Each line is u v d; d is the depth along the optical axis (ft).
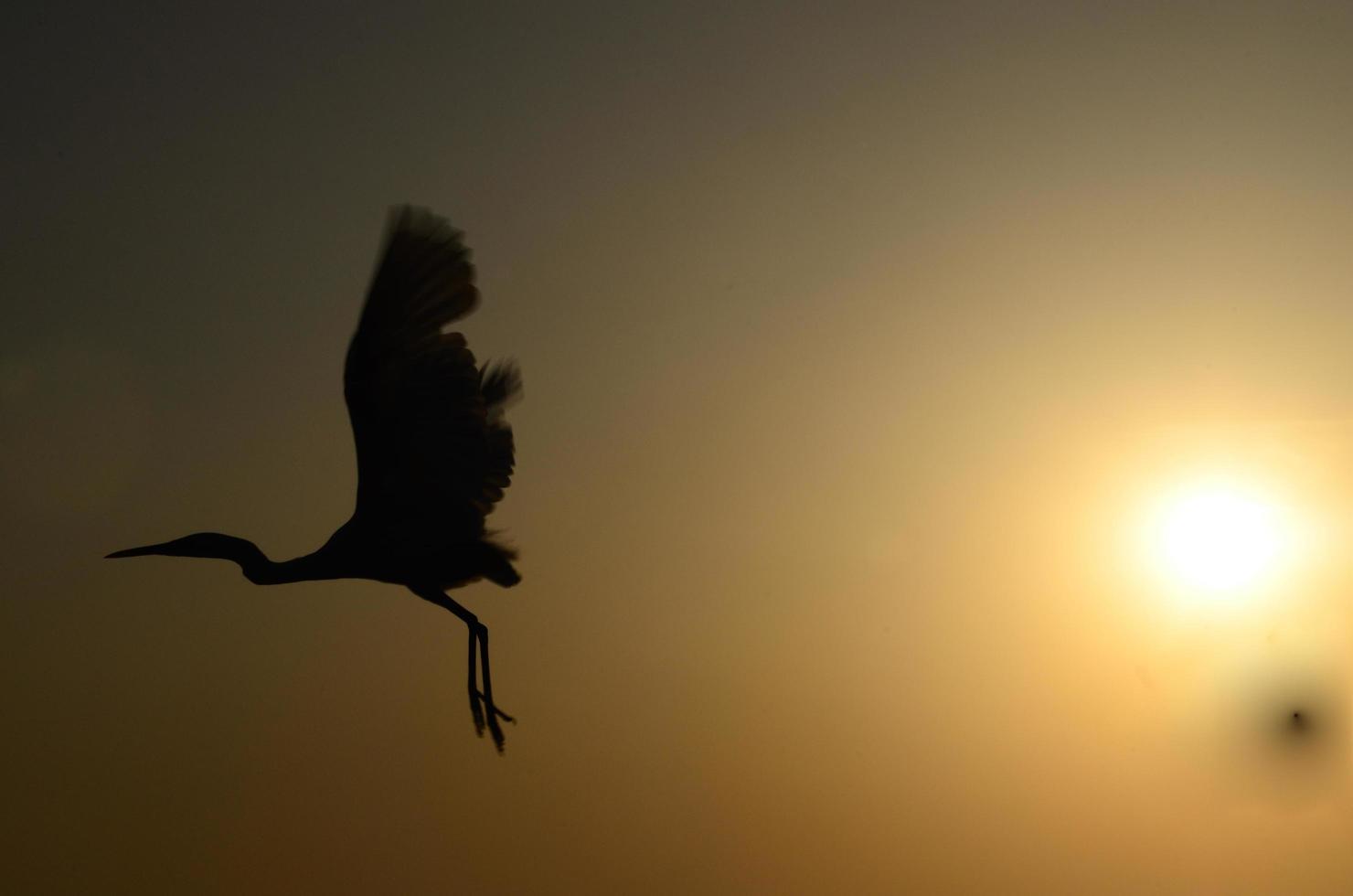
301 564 40.55
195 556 41.16
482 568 40.70
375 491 39.70
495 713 42.14
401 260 37.91
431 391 38.52
